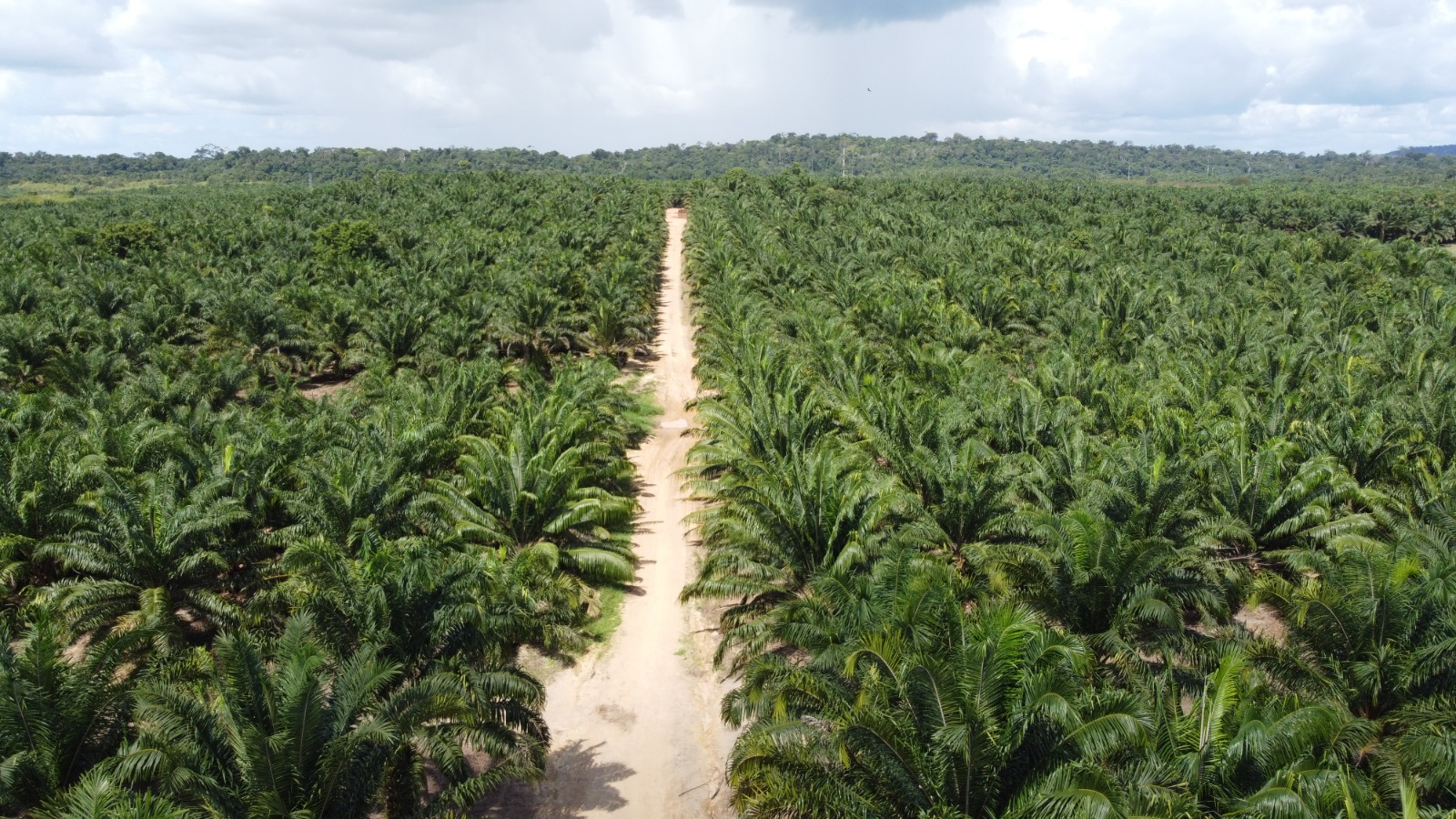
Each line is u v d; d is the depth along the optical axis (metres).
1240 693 12.93
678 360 47.91
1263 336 38.41
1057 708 11.14
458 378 30.84
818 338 36.97
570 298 48.41
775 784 11.65
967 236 71.00
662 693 17.78
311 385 42.00
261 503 21.69
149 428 25.09
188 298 43.56
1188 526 20.75
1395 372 32.47
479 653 15.19
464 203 92.81
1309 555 18.80
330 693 13.44
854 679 13.50
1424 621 14.59
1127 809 10.19
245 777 11.54
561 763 15.66
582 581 21.83
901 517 20.88
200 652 14.59
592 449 25.92
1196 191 124.88
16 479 20.47
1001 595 17.62
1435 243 93.19
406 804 12.95
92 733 12.95
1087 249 68.69
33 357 36.00
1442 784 12.09
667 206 116.88
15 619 18.41
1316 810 10.44
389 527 20.94
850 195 108.38
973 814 11.27
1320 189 142.25
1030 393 27.50
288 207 87.62
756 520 19.16
